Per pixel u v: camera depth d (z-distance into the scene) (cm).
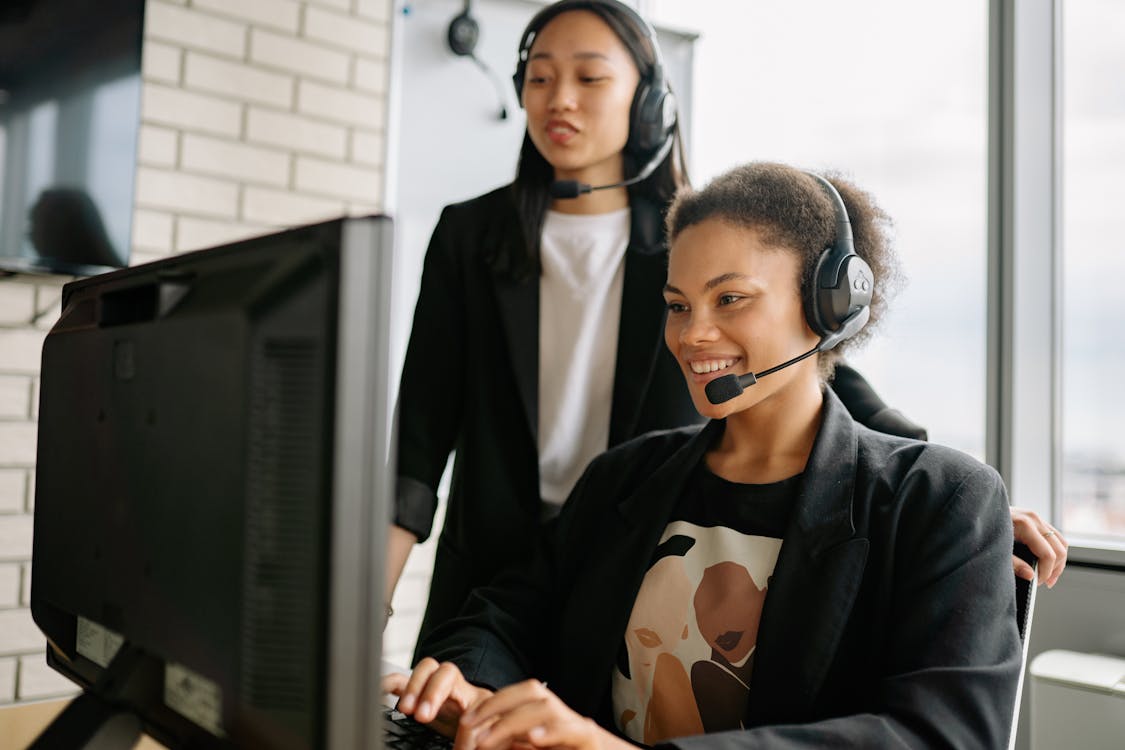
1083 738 155
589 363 143
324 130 248
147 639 66
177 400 64
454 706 91
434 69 272
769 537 97
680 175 148
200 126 231
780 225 96
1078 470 197
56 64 206
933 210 221
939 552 88
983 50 214
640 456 115
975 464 94
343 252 54
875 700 84
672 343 102
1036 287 199
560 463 143
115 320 75
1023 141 198
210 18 232
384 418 55
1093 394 196
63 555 79
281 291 57
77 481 77
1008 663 83
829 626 89
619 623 102
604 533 109
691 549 101
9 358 206
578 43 135
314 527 54
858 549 91
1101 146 196
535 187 145
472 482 143
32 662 207
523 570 120
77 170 209
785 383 97
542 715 76
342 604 54
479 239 148
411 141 269
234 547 58
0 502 205
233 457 58
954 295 215
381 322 55
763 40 273
